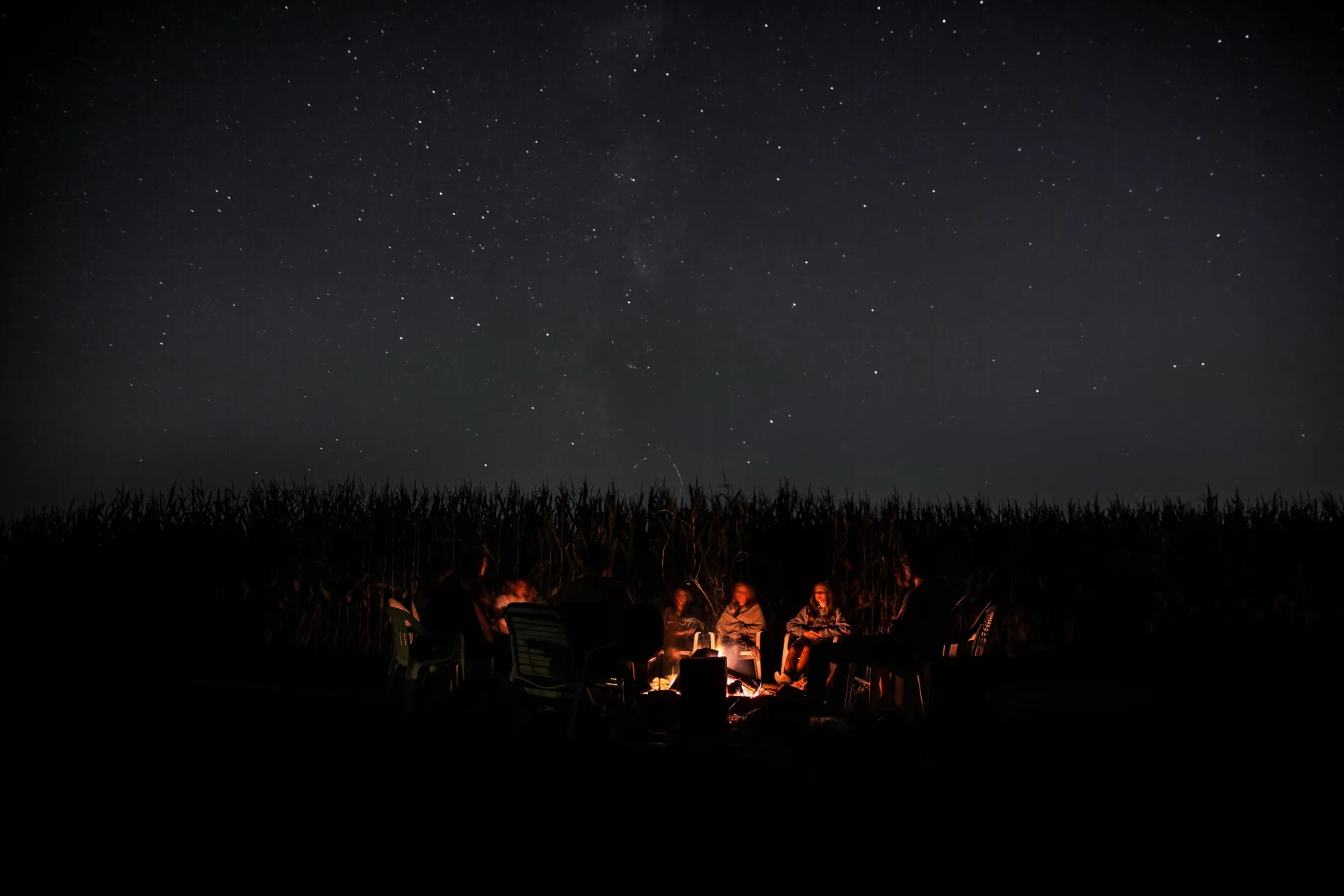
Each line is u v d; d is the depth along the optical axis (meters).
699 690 5.53
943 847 3.72
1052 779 4.71
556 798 4.41
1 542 9.59
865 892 3.26
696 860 3.58
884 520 9.47
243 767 4.98
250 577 9.19
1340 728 5.83
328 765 5.02
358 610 9.01
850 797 4.40
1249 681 7.32
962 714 5.69
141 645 8.80
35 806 4.25
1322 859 3.59
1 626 8.91
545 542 9.09
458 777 4.78
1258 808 4.23
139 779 4.72
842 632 6.57
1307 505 10.73
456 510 9.33
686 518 9.25
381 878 3.40
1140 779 4.71
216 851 3.69
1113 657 8.46
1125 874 3.43
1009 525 9.87
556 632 5.36
